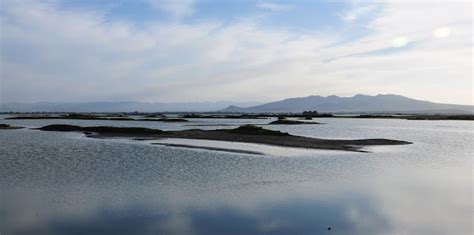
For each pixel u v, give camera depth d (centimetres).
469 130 9075
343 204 1711
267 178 2344
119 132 6694
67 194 1891
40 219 1489
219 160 3138
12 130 7744
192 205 1691
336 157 3466
